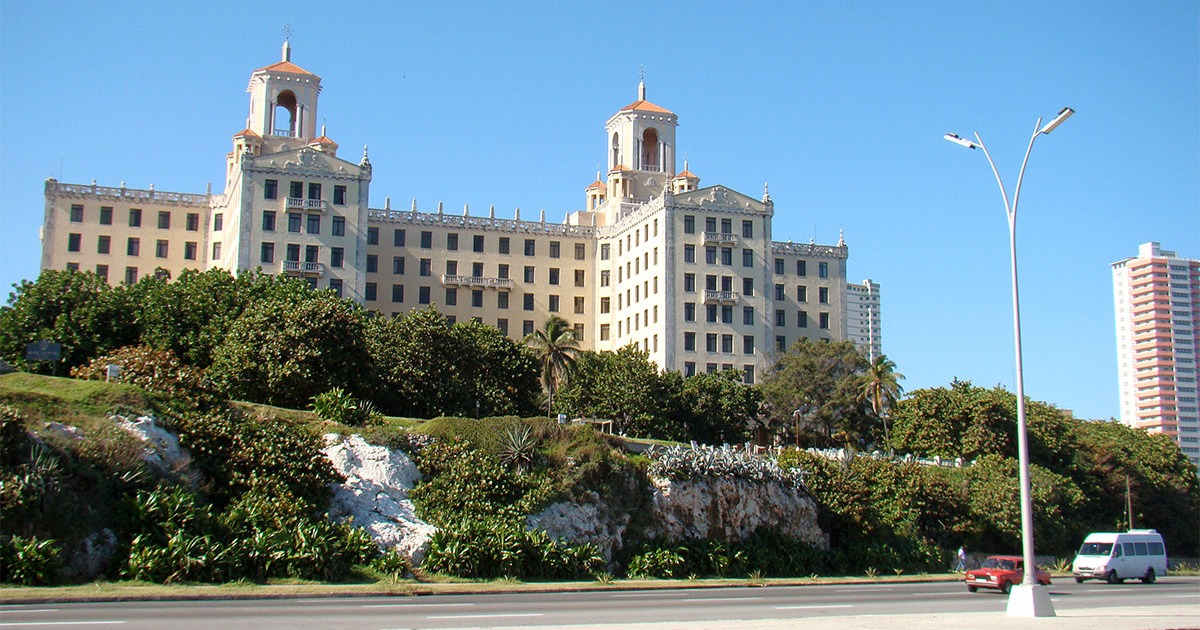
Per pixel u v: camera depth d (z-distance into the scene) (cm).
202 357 7325
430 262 12588
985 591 4728
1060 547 8081
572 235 13238
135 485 3894
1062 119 3412
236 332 6900
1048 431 9406
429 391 8188
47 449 3656
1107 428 10675
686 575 5478
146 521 3722
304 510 4388
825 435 10938
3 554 3203
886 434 10319
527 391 9425
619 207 13488
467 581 4269
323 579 3903
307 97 12606
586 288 13162
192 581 3544
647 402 9756
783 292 12900
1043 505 7906
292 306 7050
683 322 11800
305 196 11219
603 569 4938
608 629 2406
